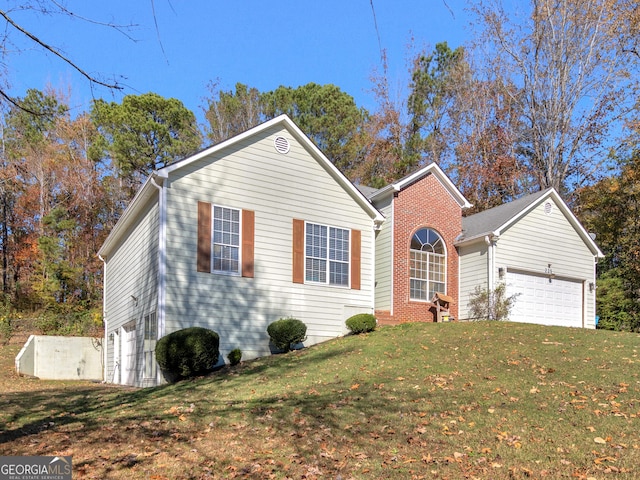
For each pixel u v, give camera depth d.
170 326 14.20
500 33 32.06
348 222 17.86
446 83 35.59
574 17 29.27
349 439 7.59
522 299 20.42
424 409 8.68
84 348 22.97
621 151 28.38
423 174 20.52
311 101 35.50
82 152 32.38
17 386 17.98
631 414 7.97
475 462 6.59
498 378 10.26
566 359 11.45
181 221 14.76
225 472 6.58
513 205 21.92
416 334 15.08
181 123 34.31
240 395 10.64
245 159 16.05
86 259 31.56
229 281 15.30
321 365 12.63
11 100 6.37
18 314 28.44
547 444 7.00
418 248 20.14
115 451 7.44
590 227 28.81
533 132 31.91
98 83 6.15
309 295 16.72
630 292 25.41
